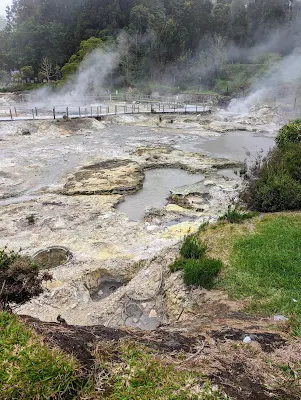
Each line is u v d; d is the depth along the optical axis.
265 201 12.23
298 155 13.45
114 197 17.02
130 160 23.50
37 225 13.58
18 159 23.16
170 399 3.38
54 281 9.77
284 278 7.66
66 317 8.74
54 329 4.34
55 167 21.77
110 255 11.33
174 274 9.20
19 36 71.31
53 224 13.70
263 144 30.67
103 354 3.88
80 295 9.51
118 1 73.38
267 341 5.12
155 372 3.71
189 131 35.97
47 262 10.98
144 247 11.84
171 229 13.34
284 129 17.05
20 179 19.33
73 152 25.58
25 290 5.76
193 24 72.44
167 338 4.92
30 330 3.81
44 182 19.12
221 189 18.28
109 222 13.95
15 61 71.75
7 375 3.08
